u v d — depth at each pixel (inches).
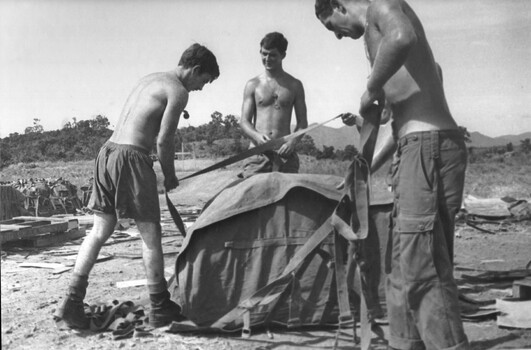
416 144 122.8
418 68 125.2
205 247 151.8
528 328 148.1
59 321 157.3
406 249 122.6
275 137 230.8
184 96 164.7
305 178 155.3
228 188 160.9
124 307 167.3
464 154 124.7
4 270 254.4
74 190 586.2
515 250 277.9
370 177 138.2
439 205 123.6
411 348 126.8
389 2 122.0
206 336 147.6
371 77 122.2
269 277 150.9
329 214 154.3
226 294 150.9
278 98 231.5
